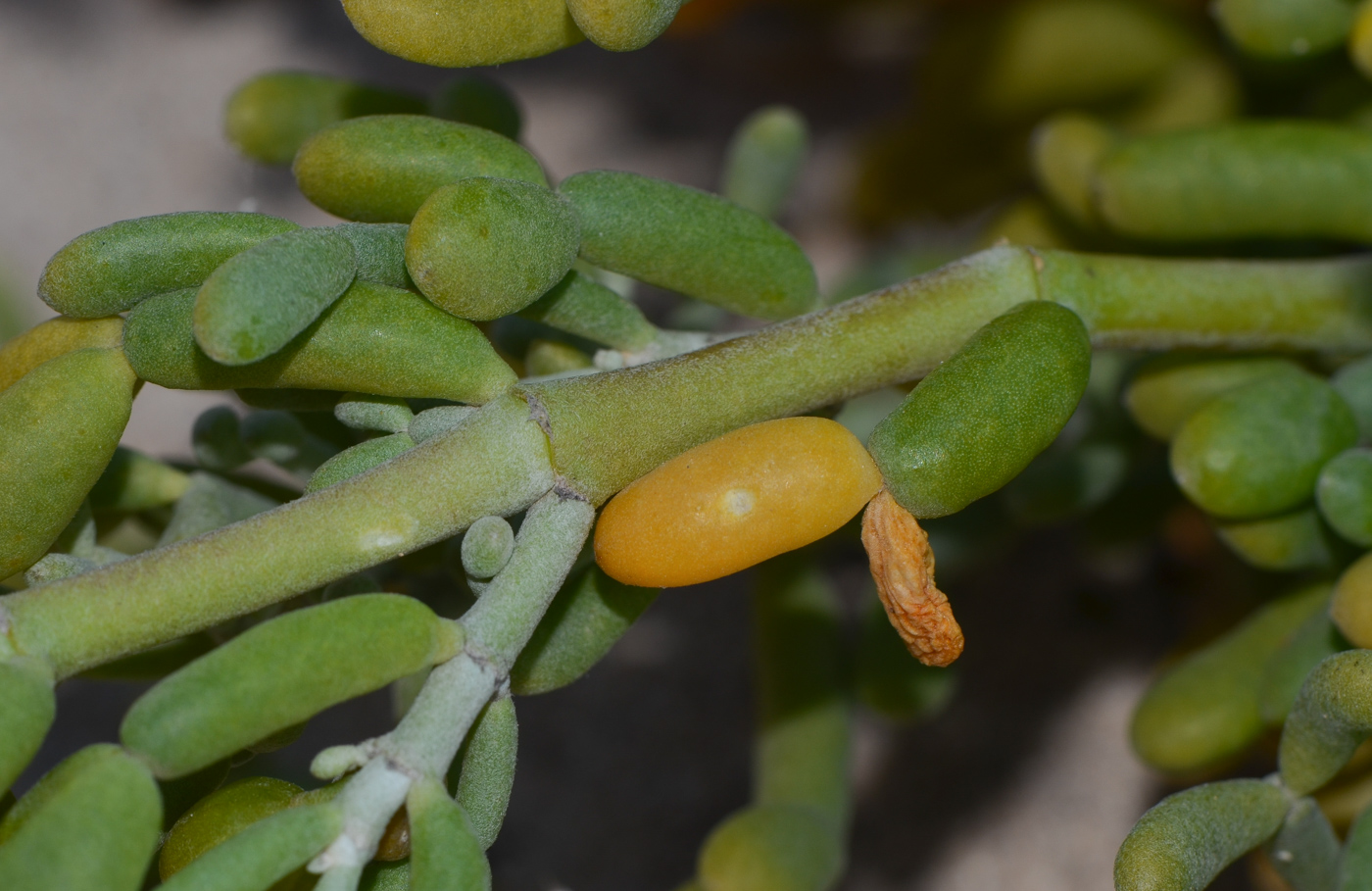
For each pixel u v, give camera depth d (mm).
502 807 131
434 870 123
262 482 155
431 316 133
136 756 122
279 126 161
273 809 129
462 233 130
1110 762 219
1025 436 131
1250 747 155
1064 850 214
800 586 173
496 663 127
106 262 132
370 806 124
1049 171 173
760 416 136
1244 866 200
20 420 131
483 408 131
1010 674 225
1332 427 149
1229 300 153
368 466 133
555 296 139
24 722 123
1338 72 172
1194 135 158
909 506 130
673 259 141
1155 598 228
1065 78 208
